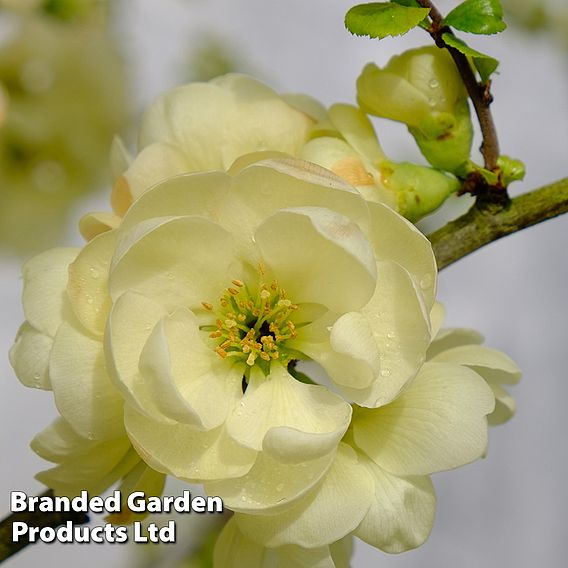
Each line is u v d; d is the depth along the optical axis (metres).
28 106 0.53
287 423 0.42
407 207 0.44
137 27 0.55
